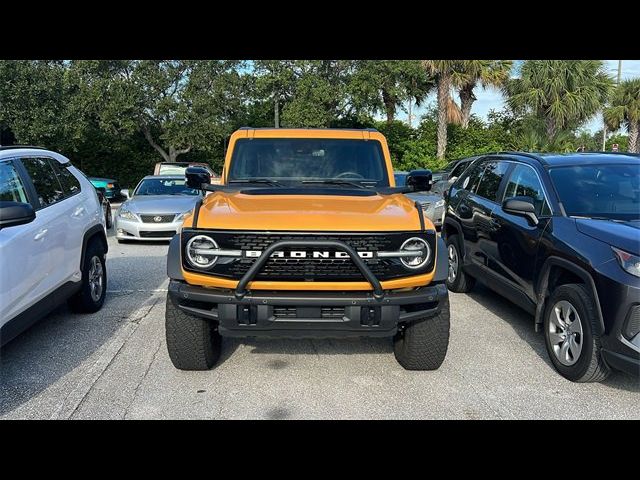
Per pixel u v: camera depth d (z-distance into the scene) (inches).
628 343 151.8
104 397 159.6
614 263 158.2
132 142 1128.2
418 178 198.8
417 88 1047.0
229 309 150.9
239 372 177.8
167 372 177.6
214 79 1015.0
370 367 182.9
